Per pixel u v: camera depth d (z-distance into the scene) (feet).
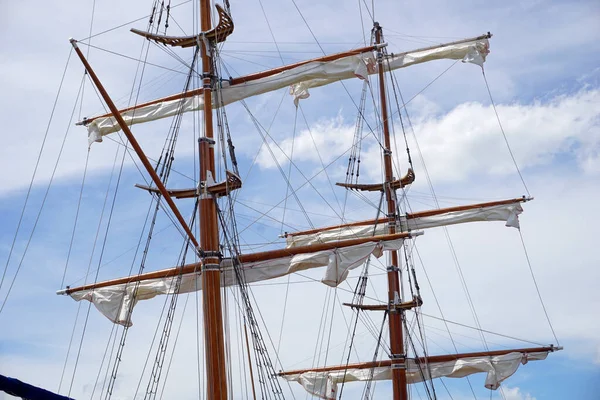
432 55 165.68
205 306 112.27
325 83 147.64
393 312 156.56
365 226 170.50
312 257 123.03
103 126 137.39
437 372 168.04
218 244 114.73
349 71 128.16
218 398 108.58
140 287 129.29
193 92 130.62
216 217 115.34
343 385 158.40
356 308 156.15
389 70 165.78
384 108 167.84
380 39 171.01
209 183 115.75
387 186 162.61
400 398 153.48
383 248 124.26
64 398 84.94
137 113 134.92
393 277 158.40
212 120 120.57
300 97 147.64
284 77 126.31
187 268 127.95
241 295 116.47
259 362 115.44
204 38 122.72
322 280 122.62
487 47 163.73
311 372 174.70
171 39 122.62
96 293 130.11
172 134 121.70
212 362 110.11
